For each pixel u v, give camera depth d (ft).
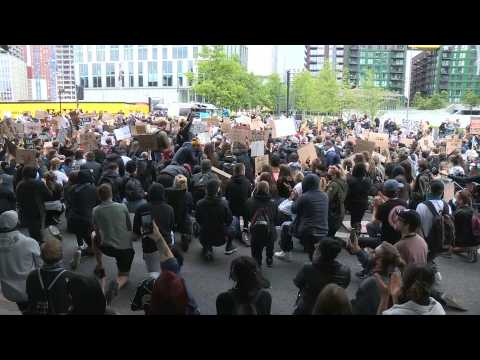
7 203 28.19
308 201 24.58
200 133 56.13
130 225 23.86
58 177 36.01
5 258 17.53
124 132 53.36
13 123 66.39
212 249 29.50
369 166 40.70
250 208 27.14
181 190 29.84
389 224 23.00
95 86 337.72
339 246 15.31
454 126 125.08
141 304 14.83
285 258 29.25
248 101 233.76
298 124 109.60
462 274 27.55
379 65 472.44
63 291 14.57
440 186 24.62
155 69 325.42
